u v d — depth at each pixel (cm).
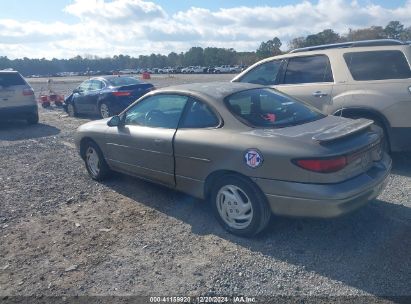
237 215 389
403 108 527
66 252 381
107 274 339
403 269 321
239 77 710
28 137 1026
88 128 586
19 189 579
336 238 381
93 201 516
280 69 652
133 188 559
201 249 374
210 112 416
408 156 632
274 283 314
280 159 345
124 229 427
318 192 331
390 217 418
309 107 457
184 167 430
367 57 564
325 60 600
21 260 370
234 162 375
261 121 400
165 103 469
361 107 554
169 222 439
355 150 349
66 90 2984
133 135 492
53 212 484
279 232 398
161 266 347
